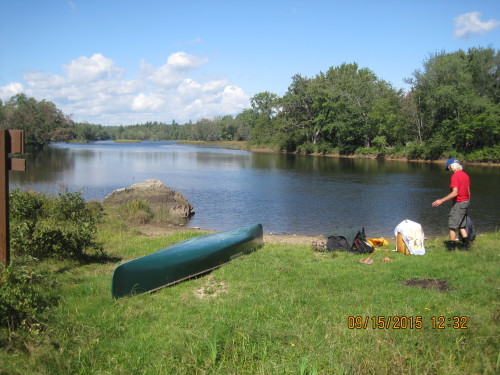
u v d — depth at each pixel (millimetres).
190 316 5121
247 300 5621
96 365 3965
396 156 60969
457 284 5941
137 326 4859
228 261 7922
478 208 19547
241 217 17484
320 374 3779
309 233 14453
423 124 60312
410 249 8141
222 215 17938
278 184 28969
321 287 6184
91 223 8766
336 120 71375
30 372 3713
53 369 3814
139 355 4129
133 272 6043
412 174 37312
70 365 3912
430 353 4016
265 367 3857
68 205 12695
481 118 50500
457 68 55000
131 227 13641
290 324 4750
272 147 86375
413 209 19141
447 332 4445
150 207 16750
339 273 6855
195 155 67625
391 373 3770
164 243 10242
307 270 7148
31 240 7605
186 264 6863
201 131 146000
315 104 73000
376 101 68438
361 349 4125
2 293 4746
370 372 3801
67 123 89688
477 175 36688
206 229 15078
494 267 6734
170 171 38594
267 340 4324
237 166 45938
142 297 5945
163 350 4184
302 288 6078
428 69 57156
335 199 22250
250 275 6922
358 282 6273
